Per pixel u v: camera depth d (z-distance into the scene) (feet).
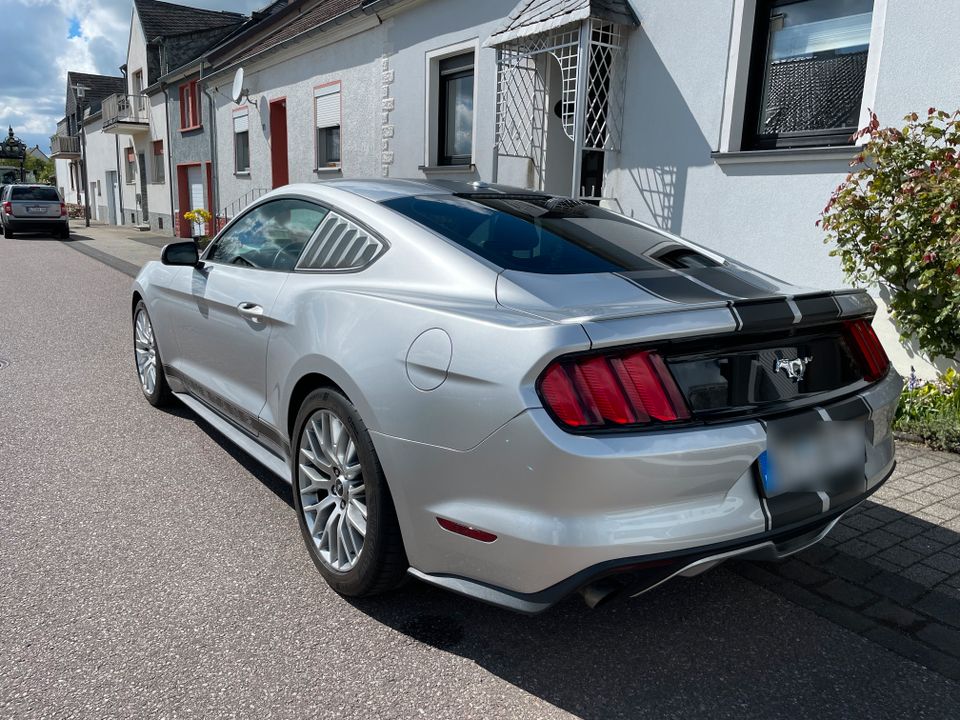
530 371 6.81
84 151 101.35
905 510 12.23
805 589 9.95
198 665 8.02
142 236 81.61
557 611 9.35
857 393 8.63
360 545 9.01
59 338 25.88
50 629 8.59
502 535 7.09
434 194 10.85
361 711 7.39
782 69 19.67
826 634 8.93
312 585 9.71
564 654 8.45
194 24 93.30
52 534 10.96
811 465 7.82
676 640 8.77
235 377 12.04
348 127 41.32
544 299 7.85
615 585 7.01
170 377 15.65
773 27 19.75
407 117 35.78
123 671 7.88
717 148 20.80
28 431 15.64
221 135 62.85
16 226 77.87
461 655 8.36
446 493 7.58
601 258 9.31
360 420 8.54
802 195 18.84
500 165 29.96
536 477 6.79
